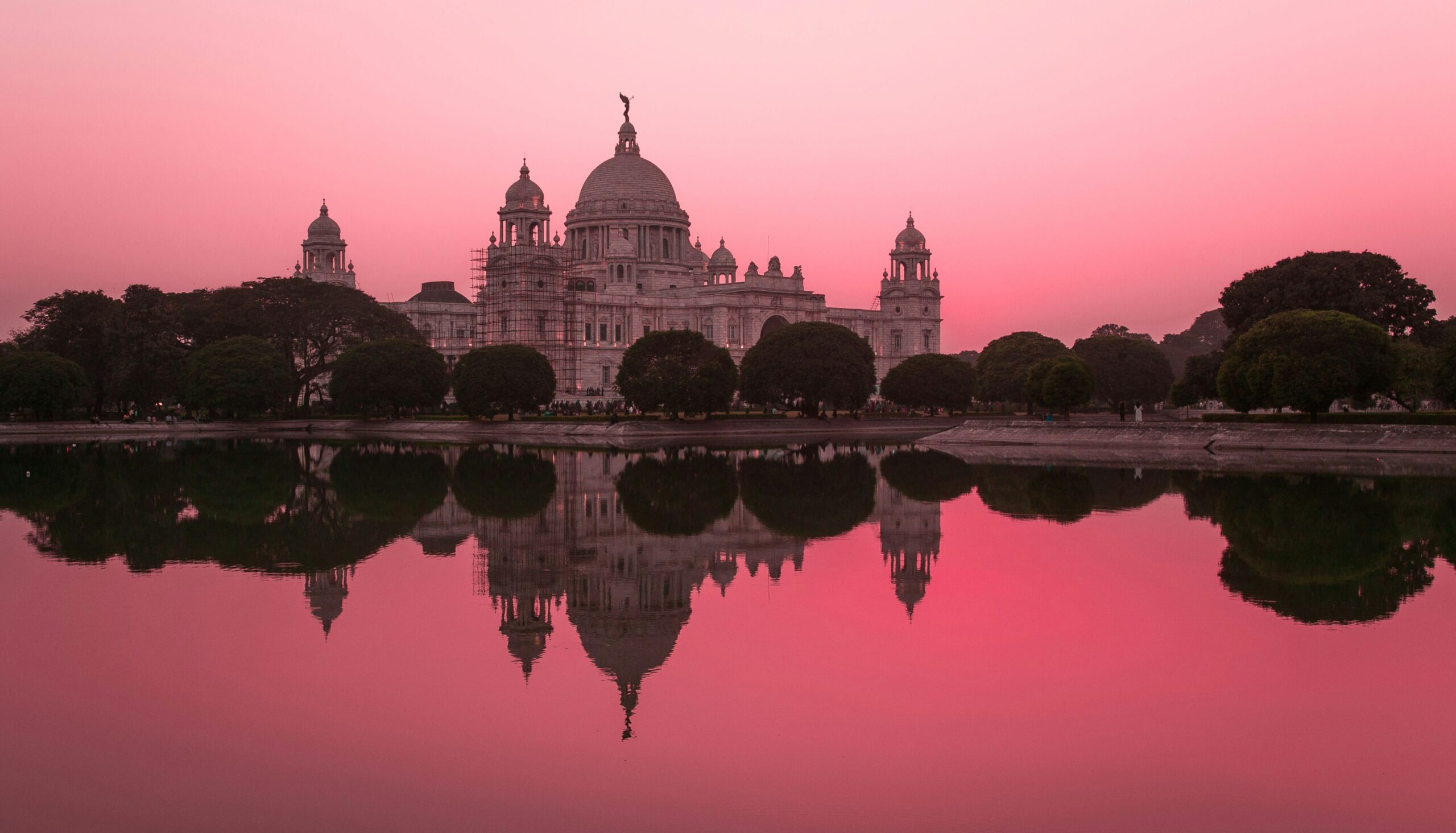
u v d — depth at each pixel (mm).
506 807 28859
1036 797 29328
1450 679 38188
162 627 45625
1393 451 120938
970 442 162500
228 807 28844
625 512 79812
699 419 193000
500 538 68062
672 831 27531
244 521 74688
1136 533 68438
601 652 42250
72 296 196625
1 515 77312
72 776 30672
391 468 115875
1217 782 30062
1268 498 84250
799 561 60125
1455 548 62312
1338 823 27844
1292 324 128875
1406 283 161750
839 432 191750
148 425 184500
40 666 40156
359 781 30391
